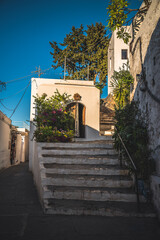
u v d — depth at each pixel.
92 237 3.22
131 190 4.79
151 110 4.93
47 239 3.15
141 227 3.59
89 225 3.65
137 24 6.95
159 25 4.58
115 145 6.12
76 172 5.52
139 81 5.96
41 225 3.62
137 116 6.04
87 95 10.45
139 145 5.01
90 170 5.50
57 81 13.20
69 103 10.09
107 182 5.04
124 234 3.34
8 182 7.83
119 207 4.21
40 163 5.87
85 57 24.34
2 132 12.28
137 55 6.30
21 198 5.29
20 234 3.29
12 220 3.83
